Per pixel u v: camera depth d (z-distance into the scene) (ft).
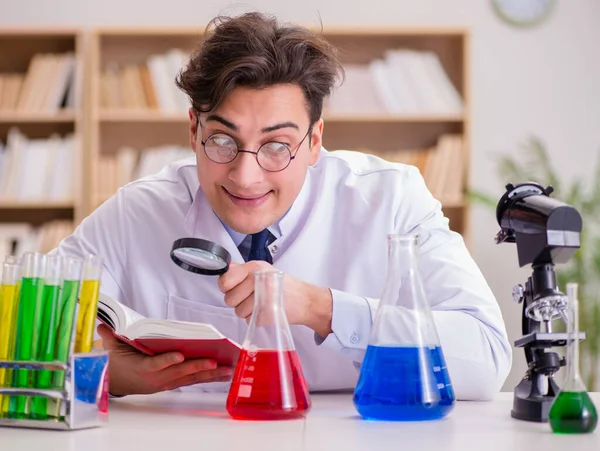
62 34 13.88
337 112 13.47
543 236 3.67
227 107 4.57
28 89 13.64
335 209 5.76
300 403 3.81
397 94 13.61
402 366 3.74
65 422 3.57
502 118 14.64
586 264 13.46
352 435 3.43
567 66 14.62
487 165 14.62
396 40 14.30
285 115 4.62
